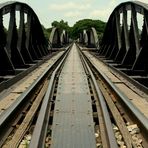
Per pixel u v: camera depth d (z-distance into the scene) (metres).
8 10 17.05
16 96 10.96
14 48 19.34
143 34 16.09
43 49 32.41
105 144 6.64
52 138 6.97
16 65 19.61
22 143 6.87
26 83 14.00
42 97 11.37
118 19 23.86
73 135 7.16
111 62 24.09
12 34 17.91
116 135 7.38
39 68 20.86
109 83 13.07
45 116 8.34
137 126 7.78
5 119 7.55
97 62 26.95
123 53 23.27
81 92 12.09
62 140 6.85
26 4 21.17
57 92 12.11
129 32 20.45
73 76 16.94
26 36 23.42
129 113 8.84
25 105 10.21
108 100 10.84
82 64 25.36
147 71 16.11
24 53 22.48
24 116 9.06
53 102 10.52
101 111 9.08
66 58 33.28
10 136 7.39
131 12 18.06
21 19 20.80
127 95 11.25
